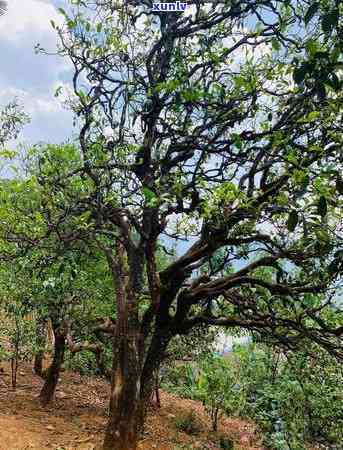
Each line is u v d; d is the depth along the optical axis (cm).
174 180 630
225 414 1370
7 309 1143
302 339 745
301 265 594
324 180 421
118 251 841
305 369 890
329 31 289
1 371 1418
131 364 748
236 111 641
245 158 600
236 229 641
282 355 1088
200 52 673
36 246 647
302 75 296
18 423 928
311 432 955
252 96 622
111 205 646
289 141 500
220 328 1129
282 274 695
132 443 743
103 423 1048
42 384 1362
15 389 1248
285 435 934
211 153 638
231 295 751
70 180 704
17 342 1235
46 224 623
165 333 777
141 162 647
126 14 704
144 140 685
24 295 1016
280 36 568
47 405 1129
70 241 643
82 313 1036
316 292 638
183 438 1098
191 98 588
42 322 1228
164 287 757
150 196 562
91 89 699
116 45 690
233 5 618
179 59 660
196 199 623
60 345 1126
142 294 814
